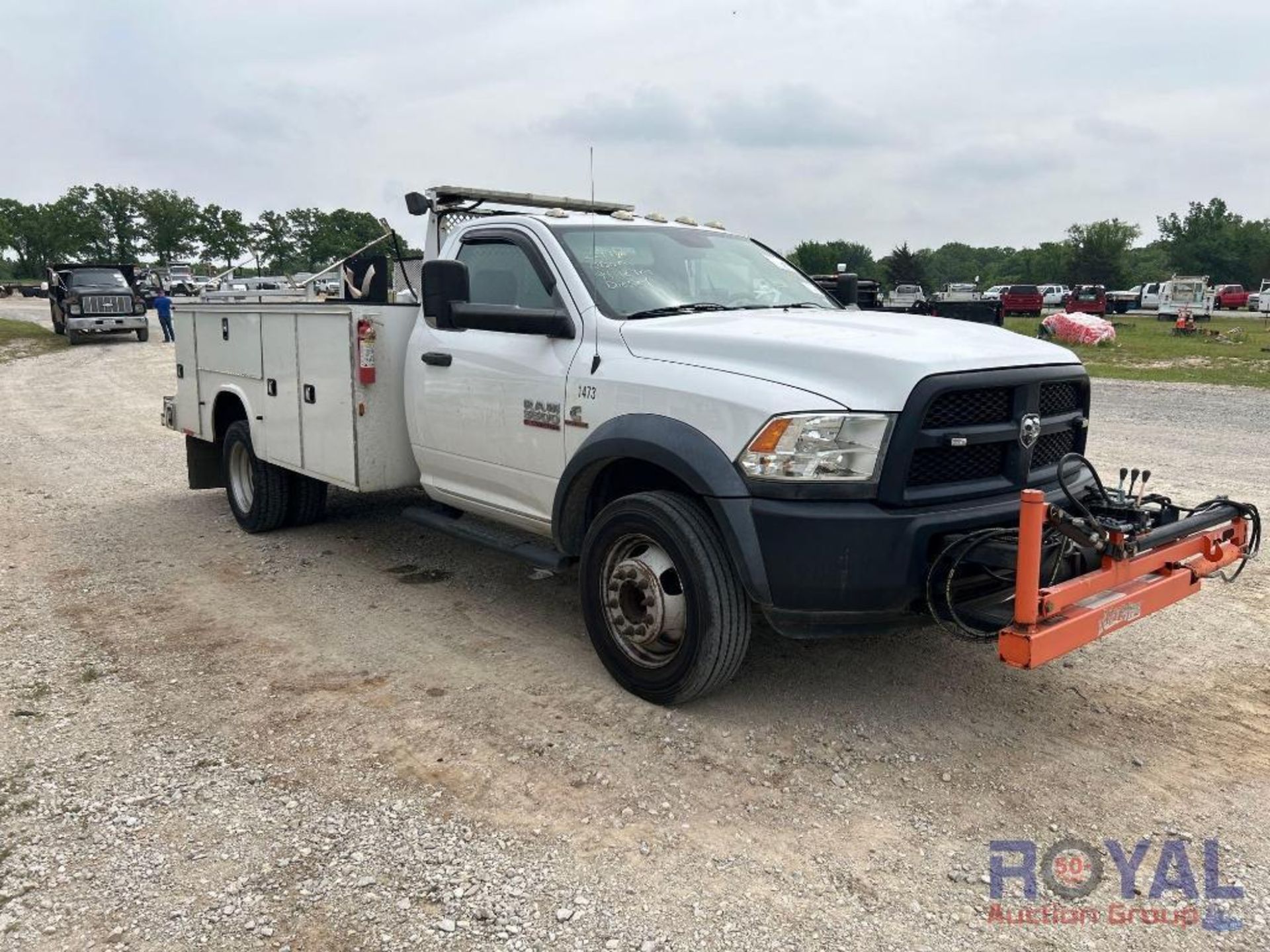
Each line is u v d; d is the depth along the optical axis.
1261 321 42.44
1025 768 3.71
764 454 3.67
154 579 6.04
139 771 3.69
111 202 112.50
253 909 2.90
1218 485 8.34
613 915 2.87
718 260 5.32
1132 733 3.98
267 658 4.78
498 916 2.86
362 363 5.57
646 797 3.50
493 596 5.69
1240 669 4.61
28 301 58.16
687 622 3.96
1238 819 3.37
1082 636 3.48
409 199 5.89
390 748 3.86
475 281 5.30
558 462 4.59
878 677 4.52
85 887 3.01
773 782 3.60
